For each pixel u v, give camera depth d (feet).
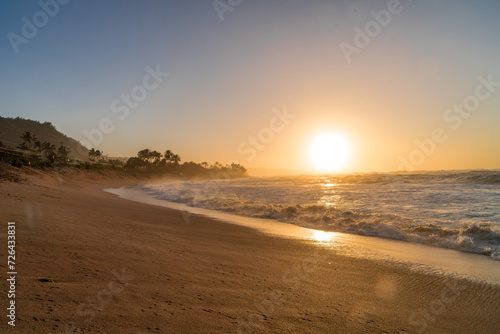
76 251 17.79
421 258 23.66
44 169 139.03
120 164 369.30
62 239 20.15
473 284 17.26
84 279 13.32
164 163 390.83
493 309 13.75
